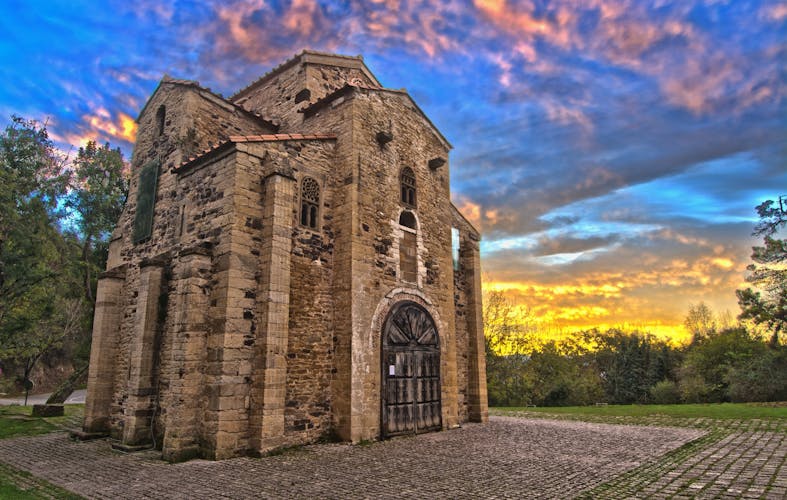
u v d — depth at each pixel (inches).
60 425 607.5
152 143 580.4
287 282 434.3
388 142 564.7
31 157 815.7
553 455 393.1
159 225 522.3
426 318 562.6
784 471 325.7
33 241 768.3
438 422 547.2
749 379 1077.1
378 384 485.7
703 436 491.2
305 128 592.7
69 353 1681.8
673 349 1796.3
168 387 440.5
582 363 2022.6
